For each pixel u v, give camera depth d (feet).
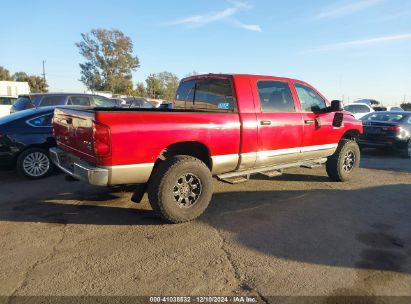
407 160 33.99
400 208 18.13
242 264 11.91
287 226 15.37
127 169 13.89
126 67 229.25
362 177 25.35
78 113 14.62
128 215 16.38
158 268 11.54
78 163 14.78
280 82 19.38
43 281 10.65
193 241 13.66
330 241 13.88
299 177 24.81
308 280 10.94
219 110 17.90
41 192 19.90
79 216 16.19
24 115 22.95
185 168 14.99
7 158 22.15
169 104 28.81
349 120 23.98
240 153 17.19
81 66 226.17
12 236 13.88
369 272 11.50
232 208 17.62
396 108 78.33
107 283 10.59
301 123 20.02
